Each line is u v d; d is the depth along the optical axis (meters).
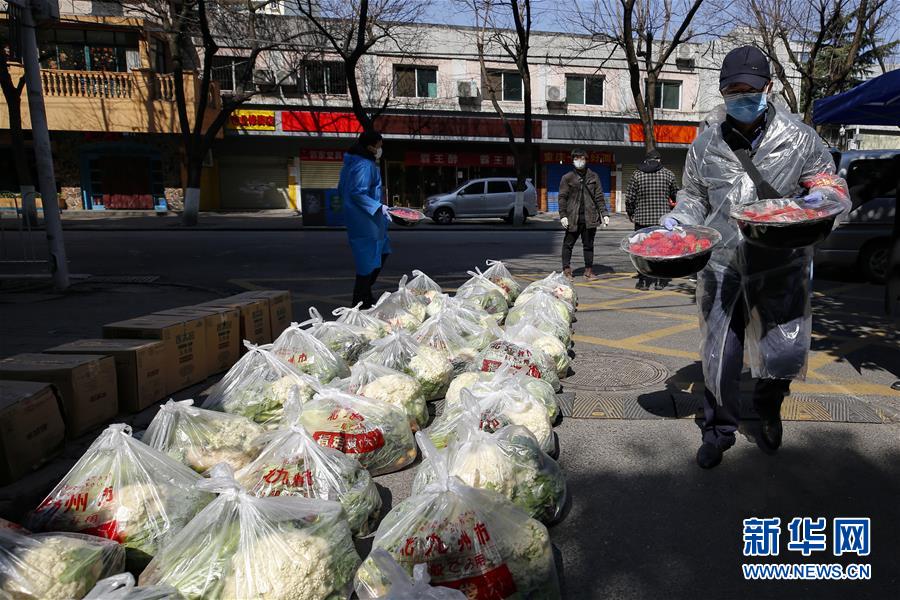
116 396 3.81
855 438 3.50
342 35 24.89
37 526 2.31
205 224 20.86
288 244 14.95
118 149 24.89
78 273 10.20
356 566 2.17
